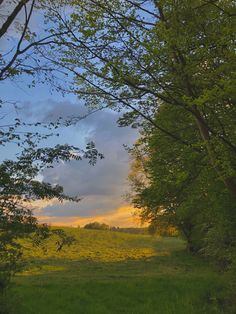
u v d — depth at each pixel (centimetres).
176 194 2170
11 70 1248
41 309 1639
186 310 1681
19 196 1070
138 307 1844
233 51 1352
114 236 7612
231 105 1642
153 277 2870
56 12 1473
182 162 1955
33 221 1086
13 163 1089
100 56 1536
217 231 2162
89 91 1672
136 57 1498
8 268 1073
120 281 2598
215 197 1984
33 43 1352
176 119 1925
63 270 3559
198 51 1388
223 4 1448
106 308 1836
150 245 6938
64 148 1157
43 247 1173
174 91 1573
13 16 1297
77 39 1491
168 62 1477
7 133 1116
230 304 1675
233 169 1462
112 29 1489
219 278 2333
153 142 1997
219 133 1702
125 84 1575
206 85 1447
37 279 2852
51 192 1125
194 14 1429
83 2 1516
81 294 2067
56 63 1551
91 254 5328
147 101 1745
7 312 1149
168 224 5150
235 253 1867
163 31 1390
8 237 1048
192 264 4188
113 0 1491
